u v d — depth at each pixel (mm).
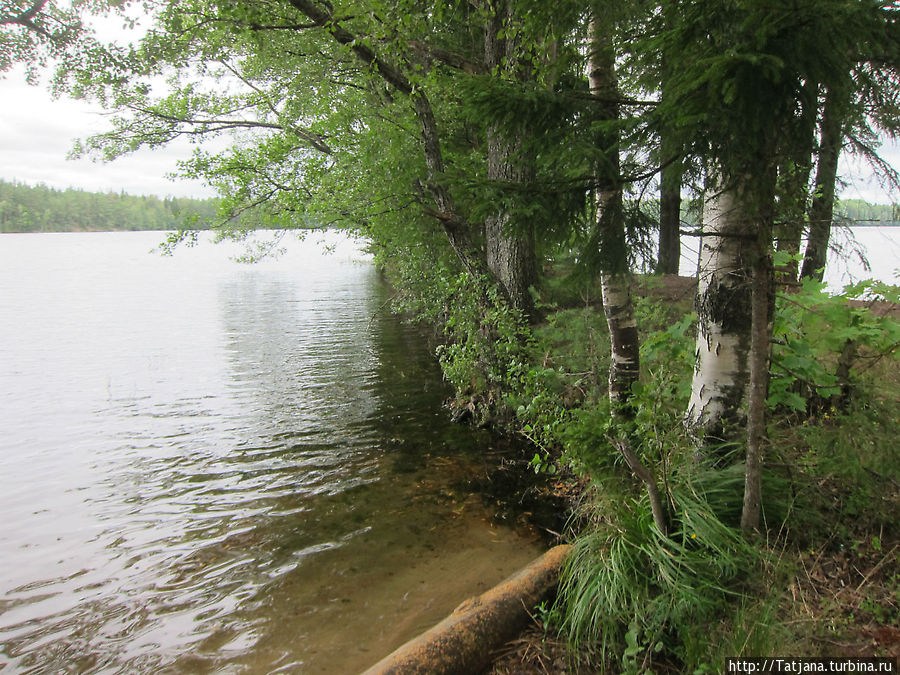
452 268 10219
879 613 2738
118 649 3822
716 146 2682
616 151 3336
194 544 5266
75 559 5051
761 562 3109
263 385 11422
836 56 2100
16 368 13086
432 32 9297
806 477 3607
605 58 4363
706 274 3934
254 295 27875
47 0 9391
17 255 63969
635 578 3135
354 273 41219
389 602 4191
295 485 6562
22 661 3738
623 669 2871
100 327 18672
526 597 3508
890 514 3301
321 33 9055
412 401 9961
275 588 4465
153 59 9828
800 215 2941
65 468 7281
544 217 3416
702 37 2465
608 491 3572
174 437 8438
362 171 9531
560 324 7312
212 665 3604
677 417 4008
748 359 3889
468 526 5348
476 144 10867
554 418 5309
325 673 3459
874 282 4301
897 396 3924
